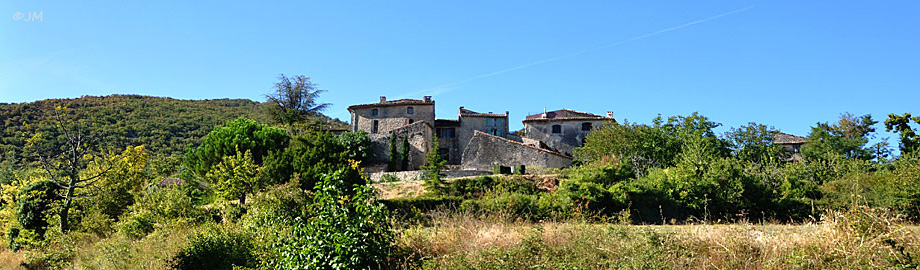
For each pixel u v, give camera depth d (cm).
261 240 1280
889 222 802
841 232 819
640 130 3884
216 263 1359
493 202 1886
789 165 2902
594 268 882
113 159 2625
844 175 2633
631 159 3500
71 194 2352
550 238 1045
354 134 4881
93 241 2131
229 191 2522
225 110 9800
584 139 4938
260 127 4331
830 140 4066
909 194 1684
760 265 840
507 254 934
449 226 1193
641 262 837
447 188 2866
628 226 1080
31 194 2312
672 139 3825
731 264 848
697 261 864
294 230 1041
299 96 5853
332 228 993
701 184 2134
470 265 926
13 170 3759
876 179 2011
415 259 1041
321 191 1045
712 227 1041
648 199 2211
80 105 7619
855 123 4275
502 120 5469
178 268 1309
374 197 1053
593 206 2089
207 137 4031
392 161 4634
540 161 3941
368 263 985
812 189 2269
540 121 5038
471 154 4216
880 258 730
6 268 1894
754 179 2164
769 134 3950
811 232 919
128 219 2089
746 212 2041
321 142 3241
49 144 3756
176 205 2123
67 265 1736
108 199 2527
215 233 1476
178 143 6856
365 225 1004
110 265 1432
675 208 2173
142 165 2745
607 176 2388
